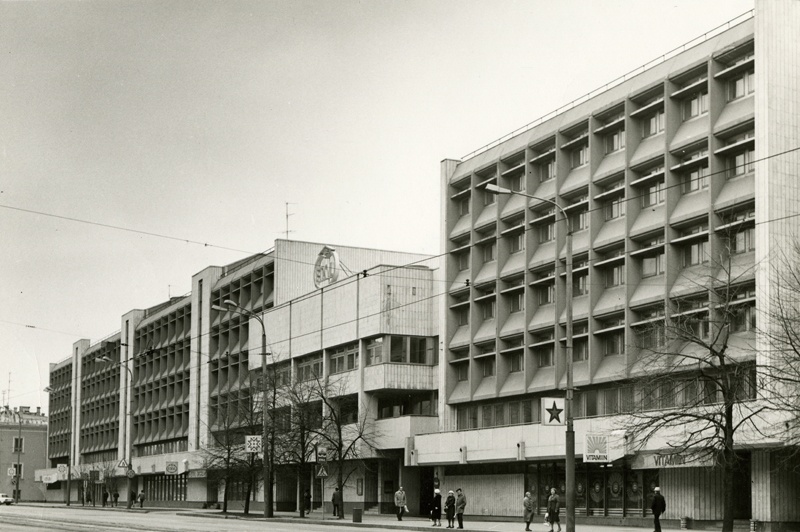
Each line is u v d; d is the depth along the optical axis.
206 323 91.06
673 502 41.12
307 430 57.53
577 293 49.09
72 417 130.00
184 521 50.28
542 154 51.81
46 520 49.72
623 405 44.81
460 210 58.84
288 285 76.81
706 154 41.78
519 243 53.75
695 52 42.69
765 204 37.75
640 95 45.25
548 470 48.72
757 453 37.12
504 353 53.00
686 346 39.62
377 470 61.81
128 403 110.62
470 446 52.34
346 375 63.56
